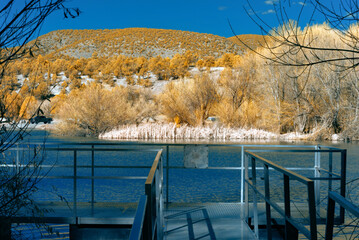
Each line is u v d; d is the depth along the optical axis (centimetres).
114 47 16088
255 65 3303
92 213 454
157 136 2895
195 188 1024
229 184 1074
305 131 2992
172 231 405
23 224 464
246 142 2589
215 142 2594
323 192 906
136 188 1012
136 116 3500
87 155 1798
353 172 1301
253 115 3102
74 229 437
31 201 376
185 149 523
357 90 2459
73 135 3206
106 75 9500
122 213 455
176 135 2883
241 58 3506
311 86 2758
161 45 16200
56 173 1231
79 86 8094
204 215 468
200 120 3209
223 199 891
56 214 446
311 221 225
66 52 15125
